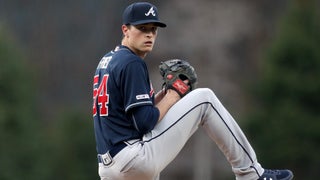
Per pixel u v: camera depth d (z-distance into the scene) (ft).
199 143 408.05
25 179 333.01
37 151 338.54
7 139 331.57
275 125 359.46
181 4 448.65
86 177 344.08
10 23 565.94
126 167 64.23
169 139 64.64
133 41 66.13
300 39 366.63
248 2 475.31
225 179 415.64
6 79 338.13
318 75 364.79
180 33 446.19
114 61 65.62
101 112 65.62
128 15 66.08
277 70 367.86
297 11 371.56
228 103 431.43
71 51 554.87
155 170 64.64
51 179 342.85
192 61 441.27
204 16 446.60
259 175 65.46
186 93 66.03
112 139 64.85
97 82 66.85
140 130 64.49
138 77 64.49
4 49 344.28
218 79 435.53
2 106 333.62
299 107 362.33
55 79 543.39
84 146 345.92
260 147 360.07
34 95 379.14
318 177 360.48
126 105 64.44
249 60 469.16
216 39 445.37
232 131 65.26
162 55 451.12
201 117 65.26
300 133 357.41
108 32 559.38
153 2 524.93
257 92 390.01
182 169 433.89
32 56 550.77
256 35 473.67
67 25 562.66
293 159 356.79
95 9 562.25
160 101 66.03
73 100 538.88
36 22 565.12
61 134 349.20
